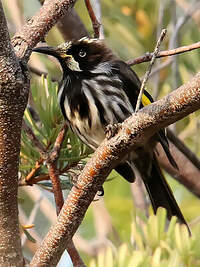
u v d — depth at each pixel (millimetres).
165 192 9664
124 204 12406
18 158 6066
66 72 9328
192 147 12438
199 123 11516
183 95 5785
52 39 11383
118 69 9242
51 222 11219
